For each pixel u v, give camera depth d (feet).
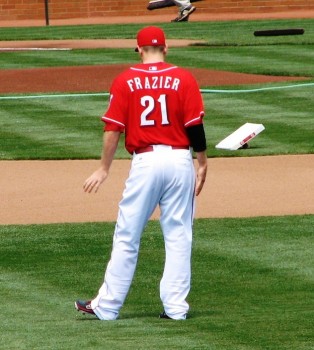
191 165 89.25
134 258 89.10
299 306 92.48
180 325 85.61
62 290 100.01
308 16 444.14
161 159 87.66
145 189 87.86
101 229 127.24
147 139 87.71
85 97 231.30
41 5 477.36
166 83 87.66
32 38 372.99
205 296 97.45
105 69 271.49
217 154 175.22
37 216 135.33
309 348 77.30
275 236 121.60
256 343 78.79
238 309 91.97
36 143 185.88
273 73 262.26
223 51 309.01
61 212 137.18
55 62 294.25
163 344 78.69
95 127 200.64
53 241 121.39
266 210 136.26
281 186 150.82
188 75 88.12
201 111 87.92
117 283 88.69
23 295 97.96
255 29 381.40
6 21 476.54
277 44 322.34
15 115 212.84
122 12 481.05
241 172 160.97
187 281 89.45
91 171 162.91
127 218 88.43
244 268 107.86
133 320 88.17
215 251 115.03
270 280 103.04
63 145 183.83
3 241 121.60
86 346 78.38
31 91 239.30
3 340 80.53
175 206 88.94
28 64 291.79
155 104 87.51
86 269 108.78
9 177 159.53
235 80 250.57
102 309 88.38
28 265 110.73
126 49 322.14
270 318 87.51
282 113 212.84
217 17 456.86
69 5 481.05
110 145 88.22
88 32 392.27
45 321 87.51
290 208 137.18
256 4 476.54
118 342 79.56
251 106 220.43
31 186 153.17
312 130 195.62
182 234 89.35
